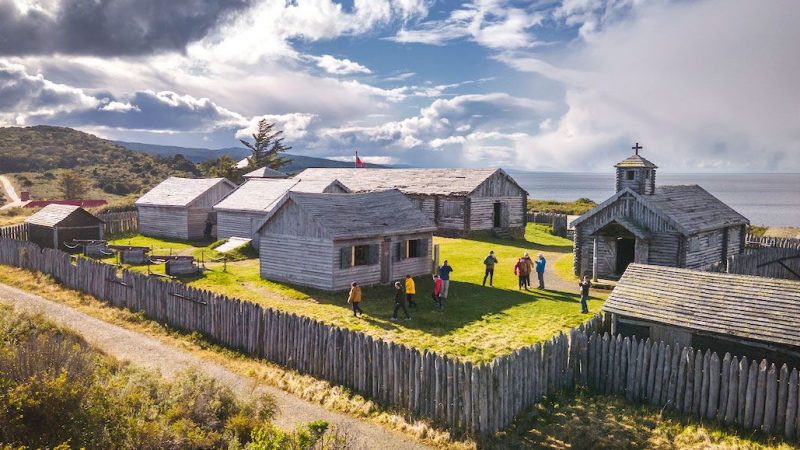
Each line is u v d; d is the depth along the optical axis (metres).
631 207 30.98
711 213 33.53
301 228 28.42
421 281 30.89
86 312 24.41
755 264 30.59
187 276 30.95
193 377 14.70
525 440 14.03
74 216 40.03
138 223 50.59
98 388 11.67
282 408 15.60
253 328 19.75
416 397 15.14
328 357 17.45
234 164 97.50
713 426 14.40
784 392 13.55
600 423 14.74
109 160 146.38
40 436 10.31
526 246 45.84
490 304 26.12
